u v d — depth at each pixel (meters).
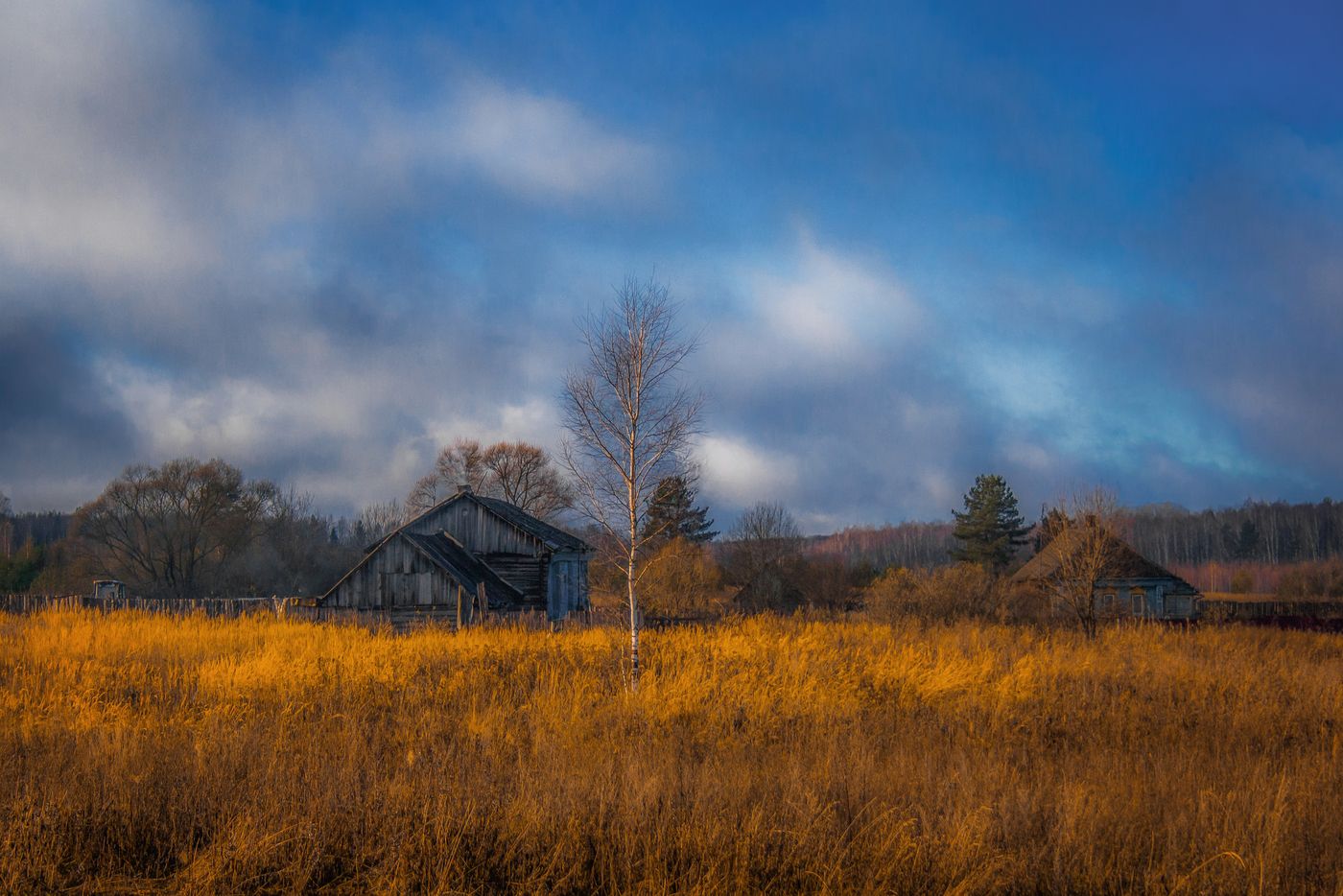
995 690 14.70
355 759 9.53
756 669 15.60
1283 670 17.45
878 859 7.10
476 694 14.15
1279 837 7.42
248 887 7.01
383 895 6.84
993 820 7.72
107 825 7.79
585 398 15.67
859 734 11.29
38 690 14.09
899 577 31.47
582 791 8.34
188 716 12.66
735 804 8.11
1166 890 6.82
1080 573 25.45
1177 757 10.67
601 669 16.47
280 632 22.20
